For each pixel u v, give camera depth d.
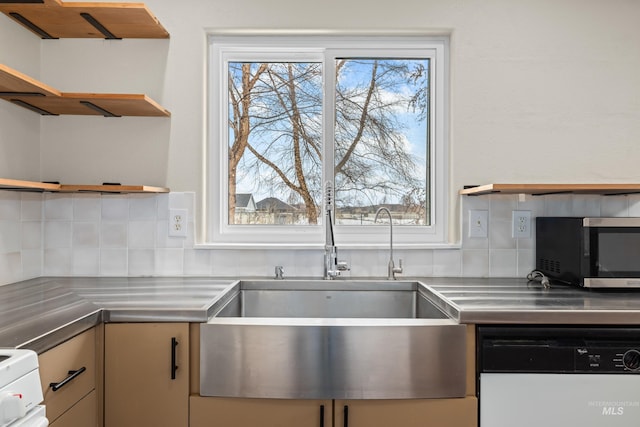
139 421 1.32
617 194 1.95
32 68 1.90
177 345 1.32
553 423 1.32
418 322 1.33
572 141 1.97
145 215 1.97
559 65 1.97
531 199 1.99
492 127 1.98
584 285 1.61
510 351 1.32
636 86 1.96
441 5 1.97
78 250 1.96
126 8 1.67
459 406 1.31
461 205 1.98
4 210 1.72
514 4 1.96
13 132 1.76
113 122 1.97
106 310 1.32
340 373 1.29
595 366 1.31
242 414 1.32
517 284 1.80
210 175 2.04
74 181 1.97
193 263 1.98
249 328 1.30
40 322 1.16
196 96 1.97
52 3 1.62
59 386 1.09
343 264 1.87
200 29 1.97
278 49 2.05
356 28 1.97
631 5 1.96
